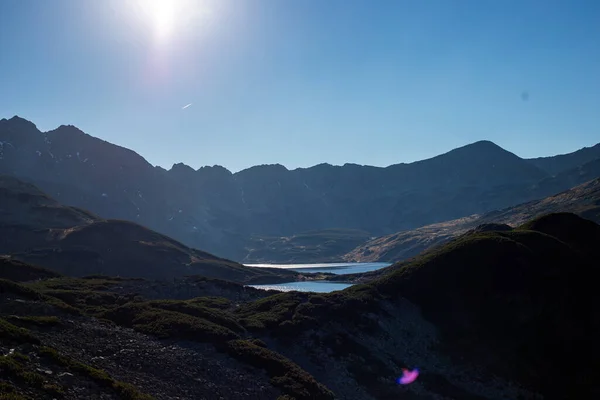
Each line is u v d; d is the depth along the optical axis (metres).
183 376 34.78
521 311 55.53
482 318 56.00
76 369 27.92
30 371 25.11
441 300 59.47
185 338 42.62
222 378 36.69
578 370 50.03
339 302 58.66
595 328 54.41
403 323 56.78
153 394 30.52
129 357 35.19
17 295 43.41
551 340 53.19
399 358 51.31
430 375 48.88
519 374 49.31
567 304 56.28
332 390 42.94
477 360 51.12
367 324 55.34
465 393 46.78
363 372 47.12
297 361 46.56
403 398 44.25
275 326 52.38
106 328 40.75
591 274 59.97
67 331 36.75
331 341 50.84
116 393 27.16
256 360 41.12
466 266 62.09
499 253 61.84
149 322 45.47
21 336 29.64
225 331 45.41
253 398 35.28
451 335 54.88
